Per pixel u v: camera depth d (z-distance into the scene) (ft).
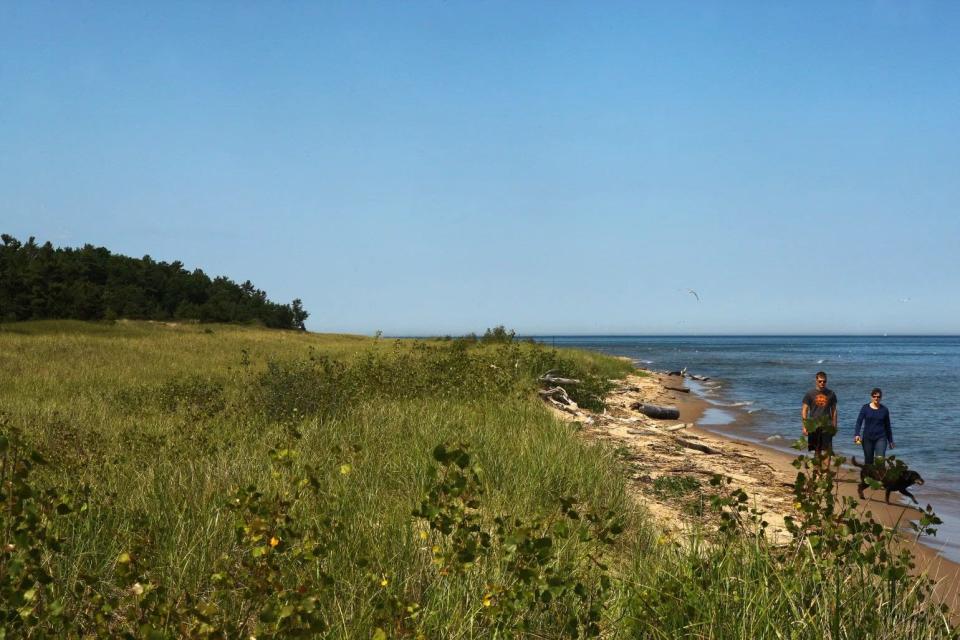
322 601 13.21
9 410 38.47
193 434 31.94
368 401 42.24
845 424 69.26
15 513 11.14
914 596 13.75
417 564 15.88
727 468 41.93
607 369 123.13
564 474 27.30
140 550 14.37
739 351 385.50
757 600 13.15
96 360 78.69
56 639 11.29
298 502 17.93
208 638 10.14
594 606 12.66
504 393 49.73
